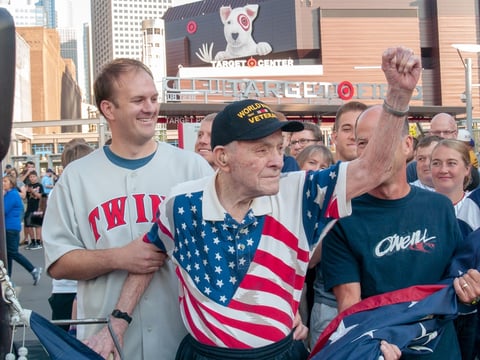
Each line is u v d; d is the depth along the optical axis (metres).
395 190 2.52
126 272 2.46
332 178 2.06
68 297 4.31
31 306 7.66
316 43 109.62
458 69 107.75
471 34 108.69
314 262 3.10
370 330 2.30
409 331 2.30
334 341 2.35
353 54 108.62
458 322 2.76
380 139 2.01
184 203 2.17
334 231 2.59
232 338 2.06
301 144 5.44
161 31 187.25
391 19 109.06
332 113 30.92
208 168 2.64
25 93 75.00
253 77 86.50
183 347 2.31
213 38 118.19
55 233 2.48
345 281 2.55
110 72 2.43
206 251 2.11
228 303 2.08
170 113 29.38
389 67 1.92
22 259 9.04
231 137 2.00
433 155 3.90
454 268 2.53
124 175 2.51
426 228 2.53
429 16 110.50
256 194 2.05
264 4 113.25
